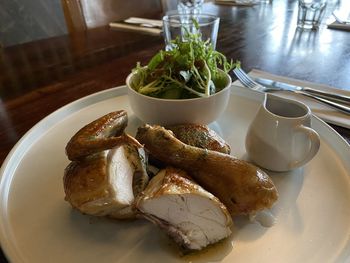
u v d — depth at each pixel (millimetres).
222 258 162
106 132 197
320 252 158
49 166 222
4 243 156
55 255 161
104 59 410
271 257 159
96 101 306
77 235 172
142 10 659
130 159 211
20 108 299
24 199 193
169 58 275
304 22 537
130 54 425
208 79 261
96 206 174
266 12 660
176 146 193
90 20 575
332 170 210
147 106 247
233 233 176
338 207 183
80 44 468
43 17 614
